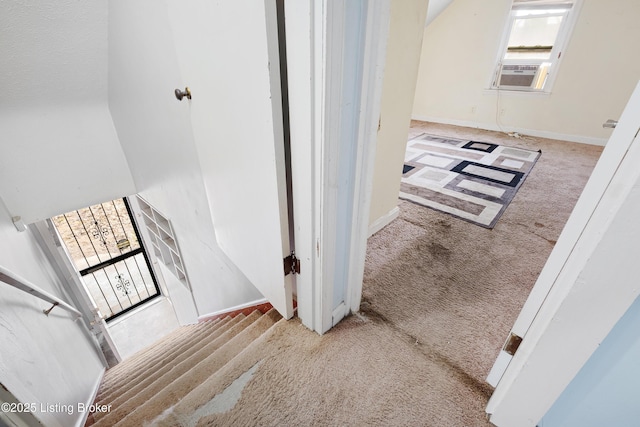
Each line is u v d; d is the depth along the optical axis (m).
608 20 3.32
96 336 2.91
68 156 2.33
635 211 0.48
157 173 2.21
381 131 1.66
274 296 1.33
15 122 1.98
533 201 2.47
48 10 1.44
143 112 1.85
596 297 0.57
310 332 1.27
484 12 4.07
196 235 2.17
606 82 3.53
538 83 4.09
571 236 0.65
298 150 0.89
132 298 3.98
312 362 1.14
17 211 2.20
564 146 3.82
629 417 0.64
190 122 1.39
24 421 0.96
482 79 4.43
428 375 1.09
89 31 1.65
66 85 1.97
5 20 1.38
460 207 2.39
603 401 0.66
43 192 2.29
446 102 4.92
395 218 2.21
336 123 0.82
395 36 1.43
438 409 0.98
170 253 3.11
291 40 0.75
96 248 3.72
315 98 0.77
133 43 1.52
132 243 3.91
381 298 1.47
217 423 0.95
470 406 0.99
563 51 3.68
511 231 2.06
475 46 4.32
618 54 3.37
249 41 0.80
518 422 0.86
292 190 1.02
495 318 1.35
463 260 1.76
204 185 1.56
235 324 1.81
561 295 0.63
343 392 1.03
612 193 0.51
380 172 1.83
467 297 1.48
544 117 4.10
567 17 3.60
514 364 0.80
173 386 1.16
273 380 1.07
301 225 1.04
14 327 1.21
